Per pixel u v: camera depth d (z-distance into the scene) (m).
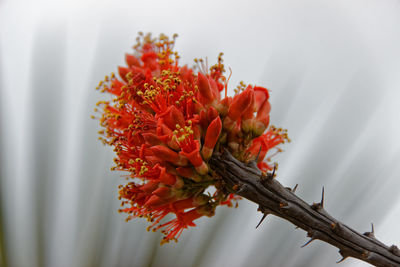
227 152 0.41
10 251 0.50
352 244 0.39
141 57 0.46
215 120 0.40
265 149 0.44
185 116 0.42
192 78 0.44
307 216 0.40
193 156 0.40
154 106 0.42
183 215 0.43
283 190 0.40
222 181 0.42
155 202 0.41
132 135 0.42
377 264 0.39
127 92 0.43
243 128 0.43
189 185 0.42
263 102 0.44
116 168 0.43
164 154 0.40
